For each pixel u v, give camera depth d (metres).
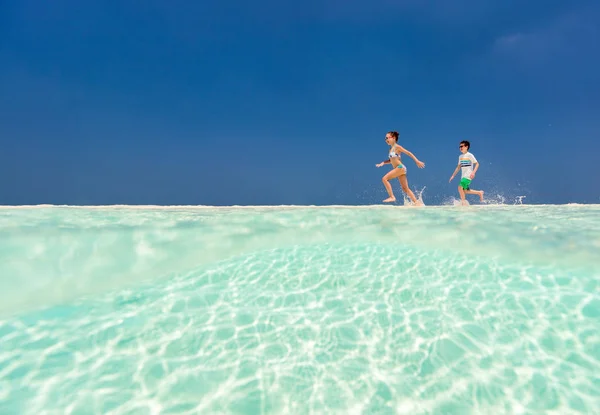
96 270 2.64
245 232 3.73
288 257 3.09
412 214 4.75
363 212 4.91
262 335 1.85
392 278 2.62
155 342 1.76
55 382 1.44
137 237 3.34
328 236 3.68
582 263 2.68
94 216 4.29
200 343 1.76
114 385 1.44
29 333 1.79
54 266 2.62
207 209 5.28
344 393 1.44
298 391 1.44
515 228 3.80
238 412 1.32
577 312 2.00
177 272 2.72
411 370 1.58
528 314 2.02
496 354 1.69
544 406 1.36
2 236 3.06
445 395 1.43
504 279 2.51
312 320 2.01
